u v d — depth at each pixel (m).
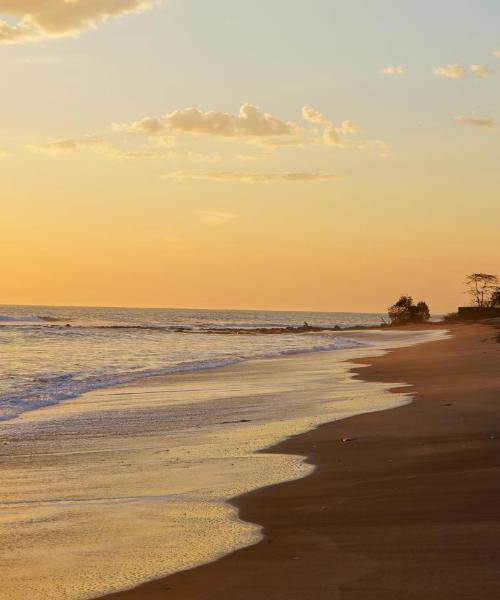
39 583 8.43
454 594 7.46
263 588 7.91
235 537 10.00
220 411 24.56
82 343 76.38
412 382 32.59
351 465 14.71
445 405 23.56
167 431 20.50
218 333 117.94
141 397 29.08
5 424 22.09
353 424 20.22
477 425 19.12
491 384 29.88
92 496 12.99
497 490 11.90
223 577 8.33
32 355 55.22
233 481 13.69
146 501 12.40
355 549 9.17
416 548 9.05
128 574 8.61
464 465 14.12
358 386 31.72
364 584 7.87
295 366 44.94
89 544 9.98
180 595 7.82
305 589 7.81
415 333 107.31
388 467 14.30
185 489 13.20
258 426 20.88
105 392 31.02
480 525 9.95
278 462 15.41
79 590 8.14
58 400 28.19
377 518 10.62
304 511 11.26
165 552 9.45
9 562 9.25
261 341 86.19
